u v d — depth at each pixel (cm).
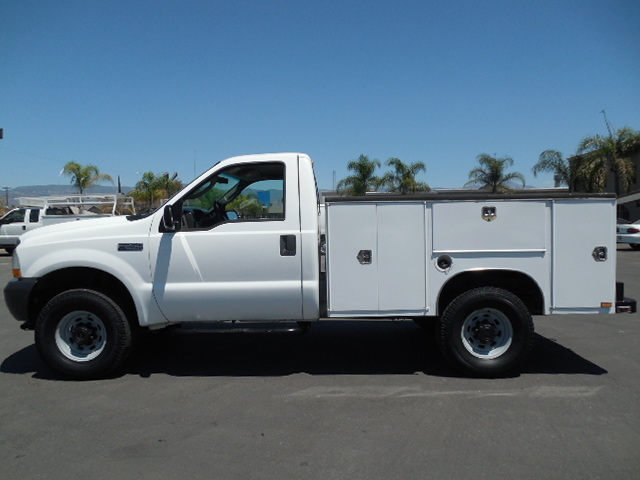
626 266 1486
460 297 515
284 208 515
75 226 532
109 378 531
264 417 427
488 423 411
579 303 513
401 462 349
